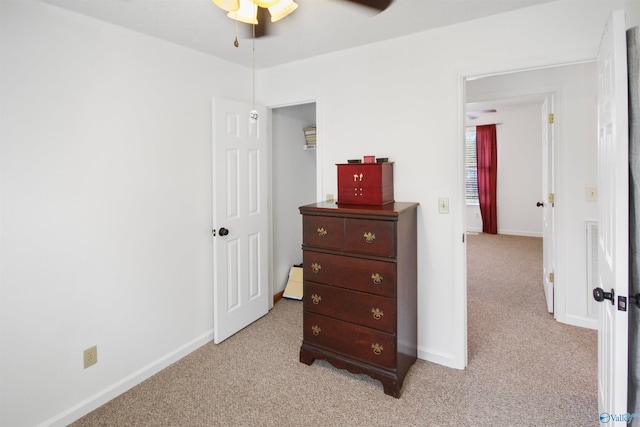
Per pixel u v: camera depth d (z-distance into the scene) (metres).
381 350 2.10
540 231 6.57
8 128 1.64
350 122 2.64
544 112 3.45
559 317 3.00
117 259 2.12
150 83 2.26
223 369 2.38
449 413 1.91
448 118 2.28
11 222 1.67
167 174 2.39
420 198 2.40
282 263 3.68
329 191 2.77
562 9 1.93
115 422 1.90
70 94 1.87
